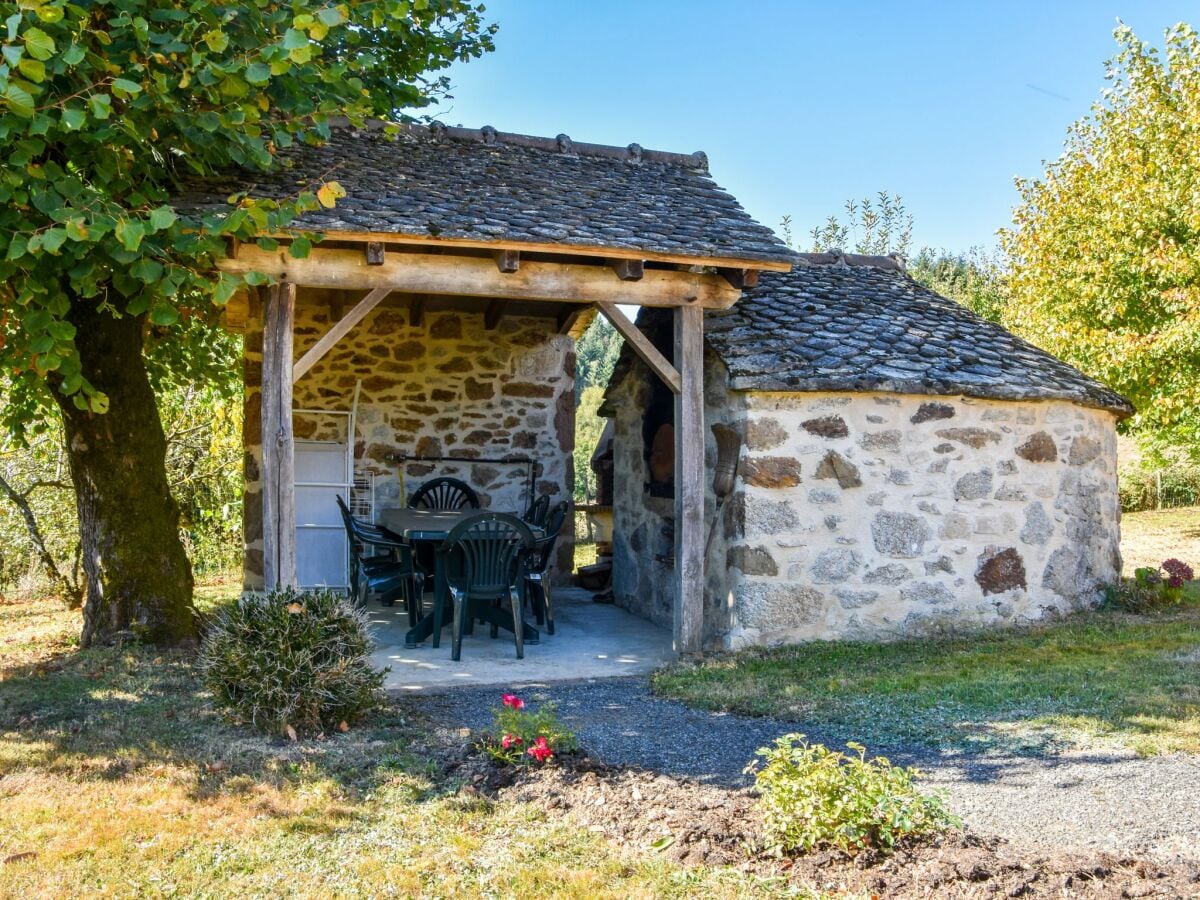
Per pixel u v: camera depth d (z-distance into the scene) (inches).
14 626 333.4
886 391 274.4
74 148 201.8
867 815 126.7
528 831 140.2
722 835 132.6
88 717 198.7
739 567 270.1
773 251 264.5
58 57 180.5
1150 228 467.5
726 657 259.8
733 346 278.4
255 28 203.8
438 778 164.6
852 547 277.7
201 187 243.8
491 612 293.0
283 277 236.7
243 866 129.8
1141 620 300.2
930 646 267.9
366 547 375.9
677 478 273.7
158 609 266.4
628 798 148.9
